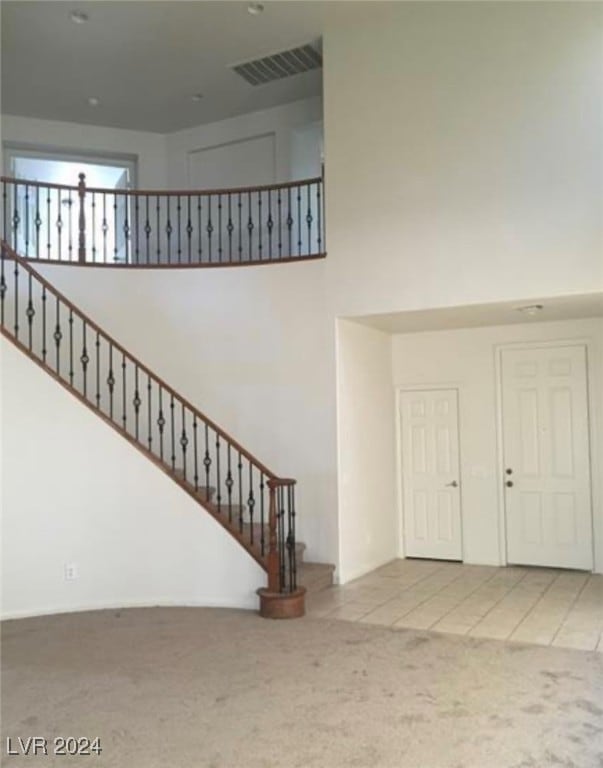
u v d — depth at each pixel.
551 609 5.18
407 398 7.39
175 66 6.98
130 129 8.57
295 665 4.01
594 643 4.37
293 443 6.26
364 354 6.75
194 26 6.19
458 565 6.89
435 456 7.22
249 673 3.89
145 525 5.43
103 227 7.06
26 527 5.13
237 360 6.47
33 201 8.20
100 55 6.73
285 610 5.00
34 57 6.75
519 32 5.37
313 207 7.86
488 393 6.95
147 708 3.42
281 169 8.01
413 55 5.80
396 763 2.86
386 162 5.88
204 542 5.41
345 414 6.27
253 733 3.14
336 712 3.36
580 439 6.53
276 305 6.36
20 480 5.13
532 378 6.77
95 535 5.32
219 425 6.49
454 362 7.13
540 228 5.23
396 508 7.36
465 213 5.52
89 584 5.29
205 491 5.92
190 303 6.59
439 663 4.02
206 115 8.22
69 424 5.29
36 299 6.36
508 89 5.39
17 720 3.30
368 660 4.09
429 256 5.66
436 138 5.67
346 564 6.15
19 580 5.09
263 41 6.47
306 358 6.23
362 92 6.02
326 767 2.83
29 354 5.21
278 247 7.41
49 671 3.93
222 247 8.31
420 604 5.37
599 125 5.07
